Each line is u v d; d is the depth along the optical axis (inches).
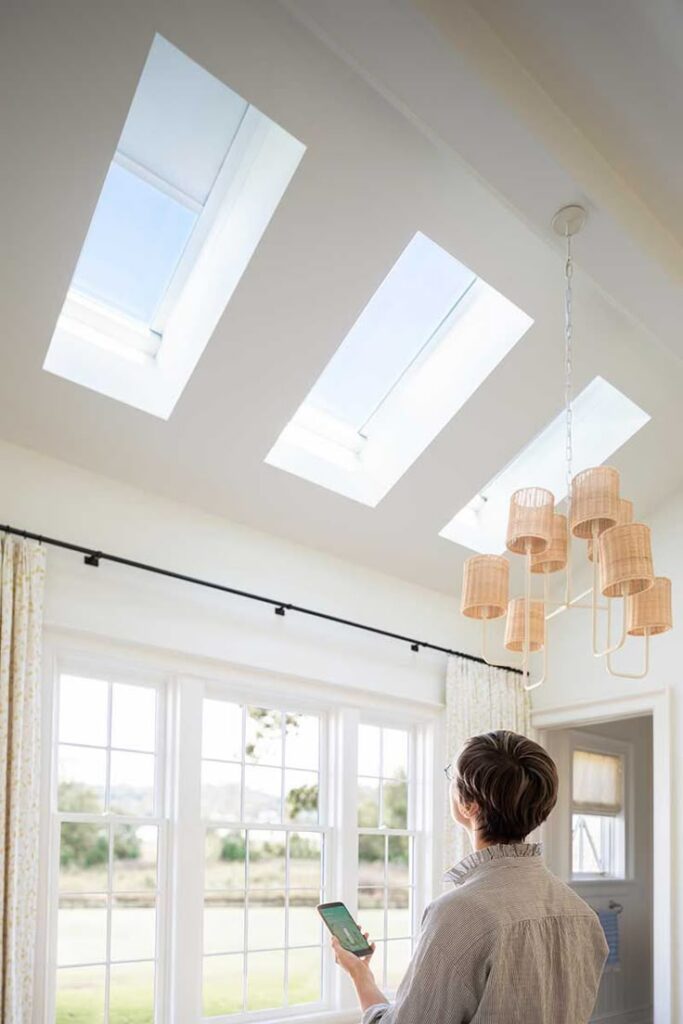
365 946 81.5
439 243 160.9
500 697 248.8
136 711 181.8
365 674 220.1
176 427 175.0
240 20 121.2
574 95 126.4
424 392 203.3
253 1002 188.4
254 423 179.9
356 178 145.7
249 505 196.5
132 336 175.5
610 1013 281.1
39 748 156.9
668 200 144.7
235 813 194.2
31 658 158.1
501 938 62.5
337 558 219.1
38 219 137.3
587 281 175.3
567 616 254.7
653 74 122.3
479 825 70.0
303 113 135.0
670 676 227.5
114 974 167.2
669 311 158.9
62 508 172.2
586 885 277.7
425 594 240.2
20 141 128.1
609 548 122.2
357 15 104.6
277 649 201.9
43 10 115.2
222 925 186.5
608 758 299.1
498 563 130.0
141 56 122.7
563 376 195.6
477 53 113.2
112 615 175.2
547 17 114.5
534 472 239.0
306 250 153.7
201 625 188.9
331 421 209.6
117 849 172.9
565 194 133.0
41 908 155.7
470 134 122.3
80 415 167.0
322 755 214.8
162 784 182.4
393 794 229.9
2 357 154.6
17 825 149.3
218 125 146.0
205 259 165.5
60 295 147.9
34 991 152.4
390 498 209.9
